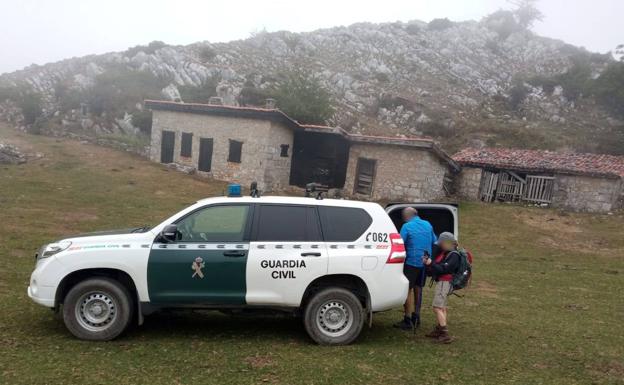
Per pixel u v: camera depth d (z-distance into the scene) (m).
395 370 5.08
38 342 5.34
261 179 23.53
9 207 15.71
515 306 8.72
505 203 23.70
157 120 26.91
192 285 5.61
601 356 5.97
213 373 4.73
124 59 50.03
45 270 5.49
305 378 4.72
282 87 35.72
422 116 47.19
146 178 22.91
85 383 4.33
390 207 7.48
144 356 5.11
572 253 15.70
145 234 5.72
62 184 20.12
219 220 5.86
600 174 21.62
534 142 41.38
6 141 26.59
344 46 71.31
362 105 51.91
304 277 5.70
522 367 5.43
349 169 24.14
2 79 45.69
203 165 25.25
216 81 45.50
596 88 53.81
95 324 5.57
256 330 6.34
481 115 51.31
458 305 8.55
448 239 6.19
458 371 5.17
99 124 36.12
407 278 6.38
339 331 5.84
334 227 5.94
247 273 5.64
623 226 19.12
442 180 24.58
